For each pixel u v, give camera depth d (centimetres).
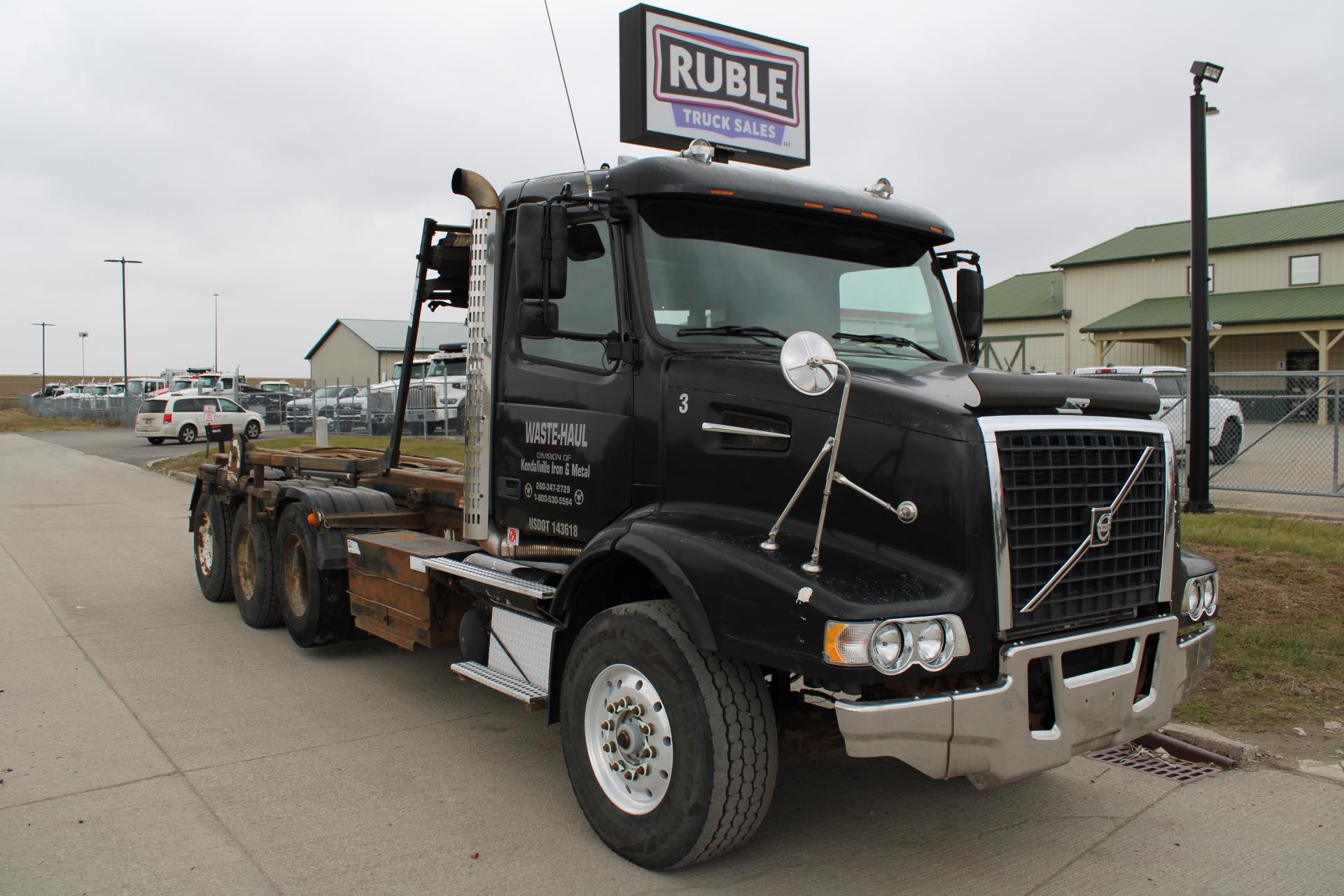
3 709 586
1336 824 447
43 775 486
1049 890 385
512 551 511
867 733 335
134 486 2045
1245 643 655
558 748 534
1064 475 371
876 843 427
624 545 400
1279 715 566
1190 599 422
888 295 495
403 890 377
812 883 389
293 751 523
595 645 411
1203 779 501
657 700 388
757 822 376
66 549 1199
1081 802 472
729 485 409
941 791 486
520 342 511
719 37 716
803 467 385
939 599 343
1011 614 352
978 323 539
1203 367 1088
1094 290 3969
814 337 354
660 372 433
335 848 411
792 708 418
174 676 655
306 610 683
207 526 891
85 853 403
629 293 442
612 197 442
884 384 382
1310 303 3272
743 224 461
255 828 429
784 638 343
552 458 488
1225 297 3578
